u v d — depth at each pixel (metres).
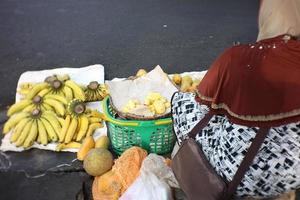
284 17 1.73
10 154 2.78
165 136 2.60
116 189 2.36
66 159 2.75
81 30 4.33
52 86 3.04
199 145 2.00
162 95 2.69
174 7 4.82
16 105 2.92
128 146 2.65
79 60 3.84
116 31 4.32
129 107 2.54
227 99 1.80
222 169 1.89
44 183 2.60
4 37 4.18
